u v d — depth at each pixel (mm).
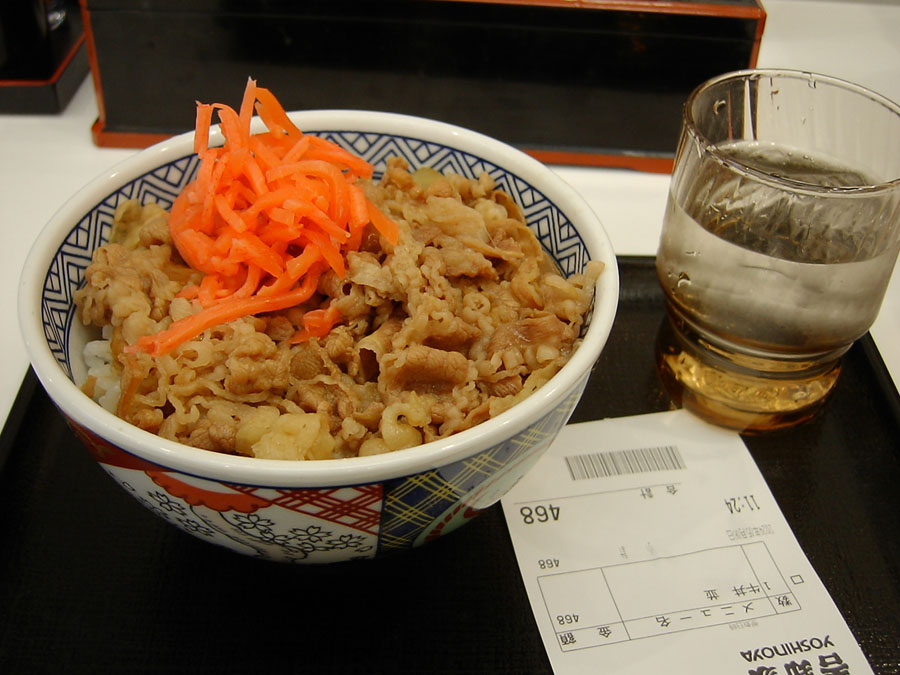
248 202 167
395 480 130
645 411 204
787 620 164
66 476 182
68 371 157
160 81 281
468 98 290
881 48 350
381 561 170
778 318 189
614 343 223
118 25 267
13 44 296
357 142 200
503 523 178
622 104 289
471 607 164
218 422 146
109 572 167
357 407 153
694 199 196
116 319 160
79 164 285
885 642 162
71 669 152
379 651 156
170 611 161
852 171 208
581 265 175
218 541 150
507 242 181
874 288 187
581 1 267
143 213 183
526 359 161
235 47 275
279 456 138
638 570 171
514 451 140
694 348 213
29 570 166
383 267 162
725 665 157
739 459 194
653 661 157
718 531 179
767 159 214
